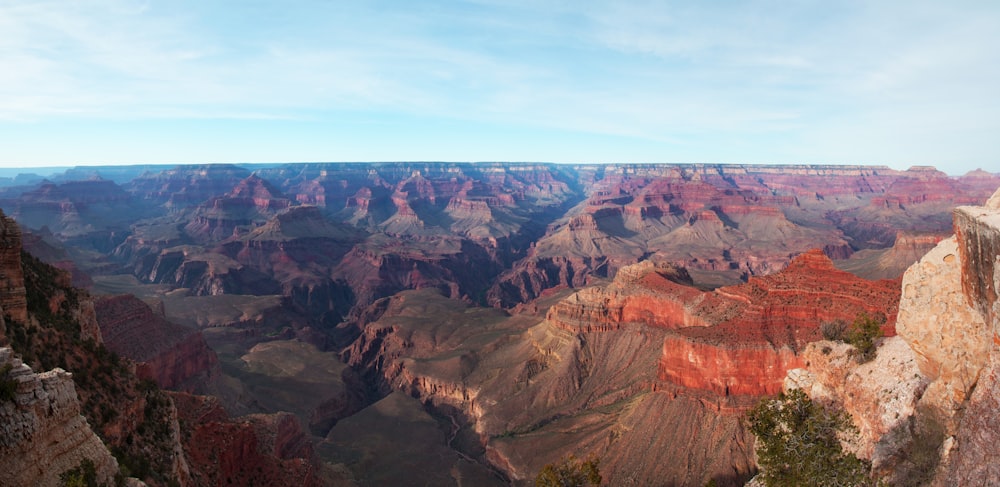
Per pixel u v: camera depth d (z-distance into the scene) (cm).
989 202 2834
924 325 3300
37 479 2303
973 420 2431
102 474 2688
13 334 3284
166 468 3722
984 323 2634
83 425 2666
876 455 3388
